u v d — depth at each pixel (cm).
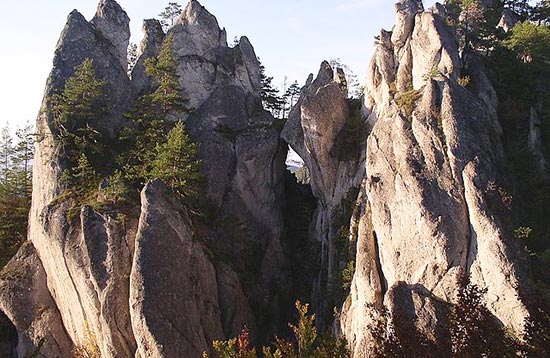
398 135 4672
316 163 6525
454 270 3841
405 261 4144
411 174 4325
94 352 5134
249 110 7800
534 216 4328
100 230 5325
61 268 5450
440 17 5716
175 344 4612
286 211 7594
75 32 7662
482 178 4062
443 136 4381
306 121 6250
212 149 7138
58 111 6619
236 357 2778
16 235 7131
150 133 6412
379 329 2308
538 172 4672
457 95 4616
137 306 4675
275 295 6438
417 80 5531
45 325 5650
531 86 5534
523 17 7719
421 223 4094
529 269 3622
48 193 6109
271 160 7244
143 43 8469
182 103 7712
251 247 6594
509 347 1905
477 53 5784
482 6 7319
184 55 8125
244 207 6962
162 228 5078
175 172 5759
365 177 5519
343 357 2802
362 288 4472
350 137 6281
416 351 2027
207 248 5722
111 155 6612
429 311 3709
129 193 5712
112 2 8350
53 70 7212
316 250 6625
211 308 5250
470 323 1909
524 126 5088
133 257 5169
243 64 8388
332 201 6412
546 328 1797
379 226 4481
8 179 7644
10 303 5741
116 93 7538
